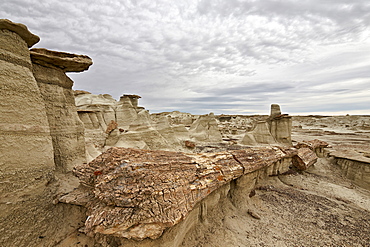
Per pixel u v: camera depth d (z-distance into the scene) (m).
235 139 35.06
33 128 5.58
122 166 5.32
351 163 14.99
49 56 7.09
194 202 5.64
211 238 6.25
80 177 6.08
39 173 5.66
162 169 5.69
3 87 4.82
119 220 4.23
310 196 10.88
